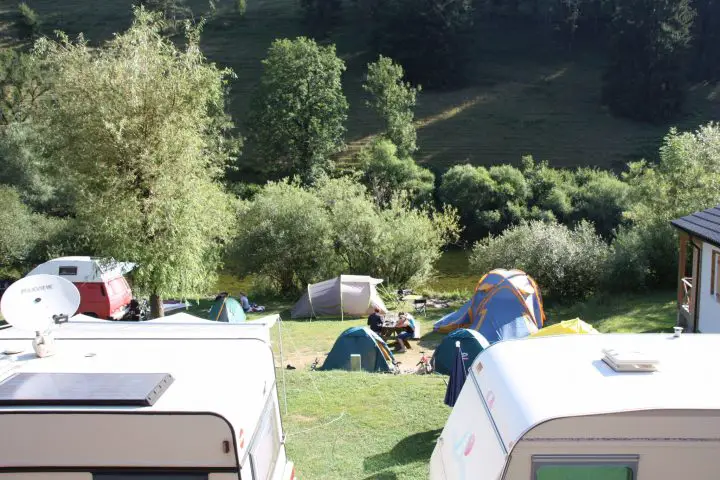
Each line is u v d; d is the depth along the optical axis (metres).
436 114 68.12
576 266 22.67
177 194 14.23
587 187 46.00
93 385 4.57
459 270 36.16
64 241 29.36
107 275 18.56
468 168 47.12
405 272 26.31
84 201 14.22
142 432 4.21
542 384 4.47
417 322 18.94
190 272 14.95
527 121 65.25
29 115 46.03
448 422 5.48
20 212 29.59
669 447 3.99
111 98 13.86
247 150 58.53
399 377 10.88
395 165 48.72
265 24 90.56
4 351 5.48
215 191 15.61
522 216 44.56
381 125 64.31
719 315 13.37
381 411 9.19
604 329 16.91
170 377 4.81
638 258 22.19
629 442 3.98
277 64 52.72
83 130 13.80
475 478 4.36
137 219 13.89
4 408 4.24
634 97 65.31
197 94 14.52
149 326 6.27
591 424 3.97
